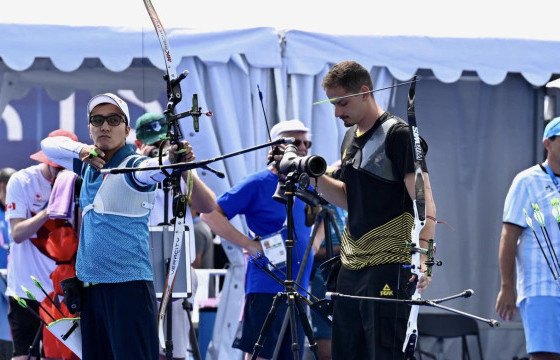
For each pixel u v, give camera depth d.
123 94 17.53
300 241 13.00
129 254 9.65
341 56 15.70
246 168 15.70
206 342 15.56
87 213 9.80
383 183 9.49
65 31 14.82
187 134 15.45
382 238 9.52
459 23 16.41
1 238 15.32
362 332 9.76
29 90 17.72
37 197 13.49
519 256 12.93
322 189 10.19
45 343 13.00
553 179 12.82
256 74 15.66
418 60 15.74
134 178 9.60
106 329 9.80
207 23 15.77
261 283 12.69
